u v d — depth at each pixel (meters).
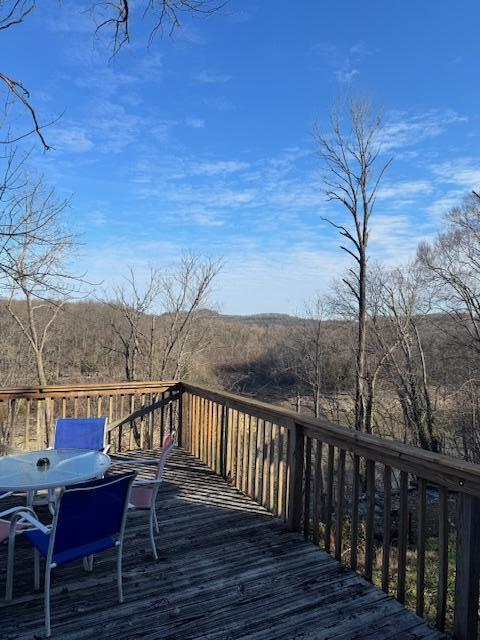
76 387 5.13
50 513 3.61
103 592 2.54
